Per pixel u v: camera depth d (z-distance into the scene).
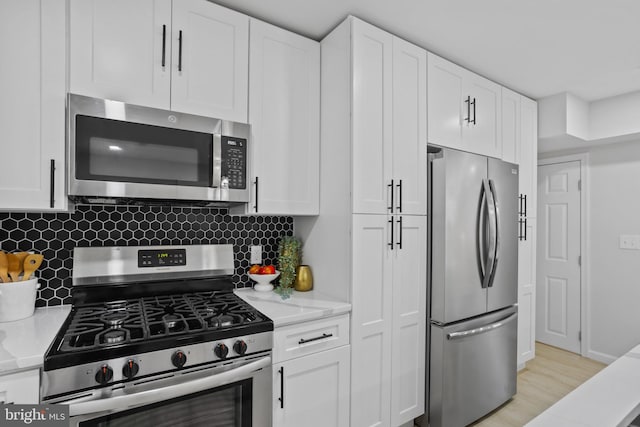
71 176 1.29
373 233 1.84
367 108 1.82
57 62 1.31
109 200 1.59
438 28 1.94
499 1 1.70
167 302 1.66
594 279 3.34
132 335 1.22
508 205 2.43
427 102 2.11
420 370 2.04
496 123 2.59
